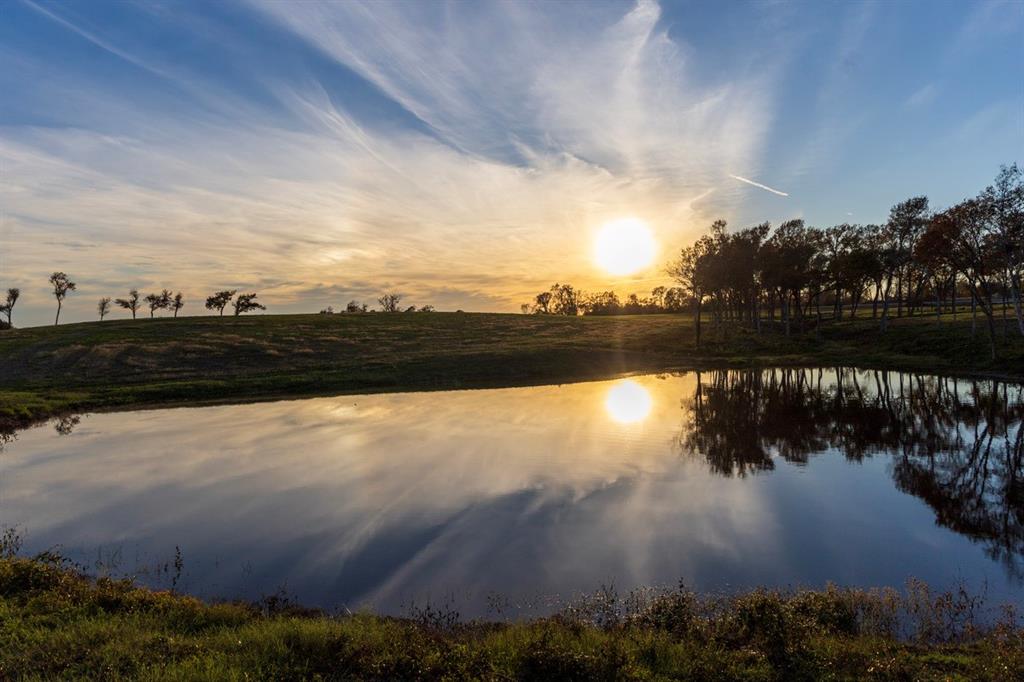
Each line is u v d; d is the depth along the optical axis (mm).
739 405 36656
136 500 17875
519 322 95375
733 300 93438
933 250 51188
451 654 7801
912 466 21266
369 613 10250
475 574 12250
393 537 14430
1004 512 16219
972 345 54281
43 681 6867
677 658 7691
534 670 7422
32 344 68000
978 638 9070
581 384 49375
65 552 13711
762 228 79562
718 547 13742
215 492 18578
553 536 14398
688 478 19641
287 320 90625
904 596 10898
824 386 45625
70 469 22062
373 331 81125
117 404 41000
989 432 27312
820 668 7398
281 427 30219
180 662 7289
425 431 28188
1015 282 49250
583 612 10336
